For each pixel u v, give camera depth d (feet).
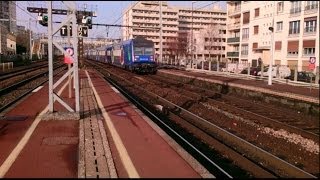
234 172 34.32
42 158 31.45
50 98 48.44
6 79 118.83
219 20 298.56
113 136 37.52
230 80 114.21
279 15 196.03
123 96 70.69
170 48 296.51
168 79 135.44
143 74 157.69
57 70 167.73
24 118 48.03
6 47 258.78
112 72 163.12
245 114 64.18
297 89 88.33
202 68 174.19
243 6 235.20
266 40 208.64
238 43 242.37
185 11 256.11
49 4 47.06
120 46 180.24
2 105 60.85
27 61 255.29
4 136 38.60
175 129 51.83
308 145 46.65
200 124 56.39
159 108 69.31
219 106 72.59
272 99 82.84
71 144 35.86
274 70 123.65
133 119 47.03
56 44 49.01
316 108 69.36
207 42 298.15
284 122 59.47
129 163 28.40
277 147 45.37
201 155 38.47
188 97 84.69
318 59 167.43
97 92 76.84
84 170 28.19
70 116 47.26
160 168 27.25
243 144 43.80
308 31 175.63
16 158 31.37
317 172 37.35
